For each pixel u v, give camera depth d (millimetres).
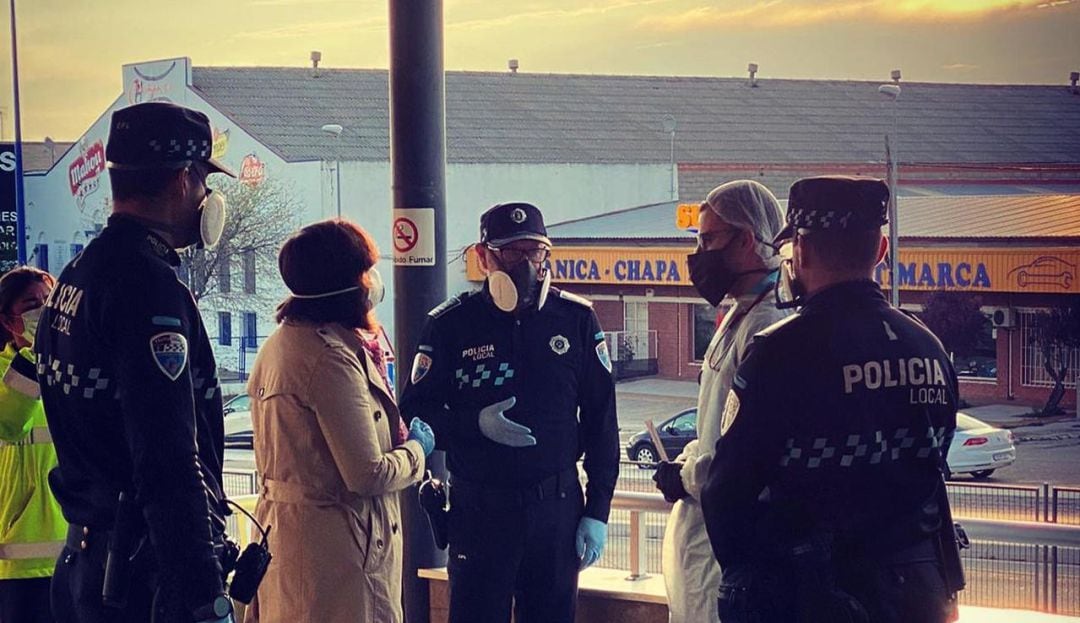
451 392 4145
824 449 2709
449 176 36031
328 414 3562
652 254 29094
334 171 35188
